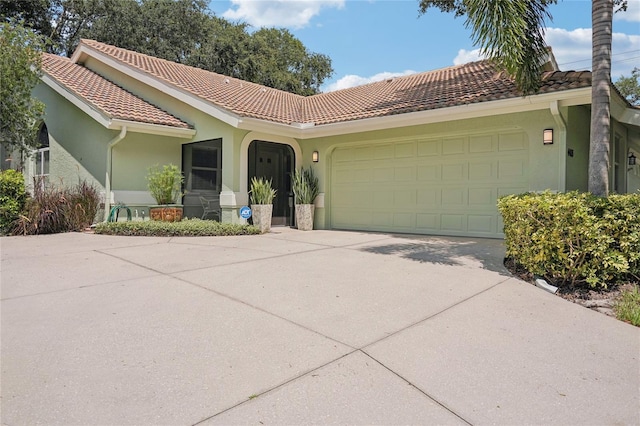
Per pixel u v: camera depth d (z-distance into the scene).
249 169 12.54
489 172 9.99
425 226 11.05
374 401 2.69
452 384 2.93
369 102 13.12
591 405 2.68
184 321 4.07
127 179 11.91
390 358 3.31
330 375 3.02
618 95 8.52
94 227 11.02
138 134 12.08
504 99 8.55
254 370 3.08
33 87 12.45
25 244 8.70
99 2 26.86
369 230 12.13
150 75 12.52
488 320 4.20
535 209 5.61
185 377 2.96
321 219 12.69
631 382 2.99
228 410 2.56
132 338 3.64
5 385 2.81
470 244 8.95
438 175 10.80
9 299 4.71
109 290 5.08
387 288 5.29
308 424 2.43
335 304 4.64
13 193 10.55
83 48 15.12
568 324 4.14
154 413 2.52
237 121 10.56
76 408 2.55
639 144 14.42
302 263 6.78
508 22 6.64
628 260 5.28
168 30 28.39
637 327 4.12
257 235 10.78
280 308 4.48
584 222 5.14
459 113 9.34
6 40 11.52
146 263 6.68
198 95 11.35
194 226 10.41
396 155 11.56
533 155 8.98
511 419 2.52
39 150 14.70
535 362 3.29
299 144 12.98
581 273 5.25
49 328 3.85
